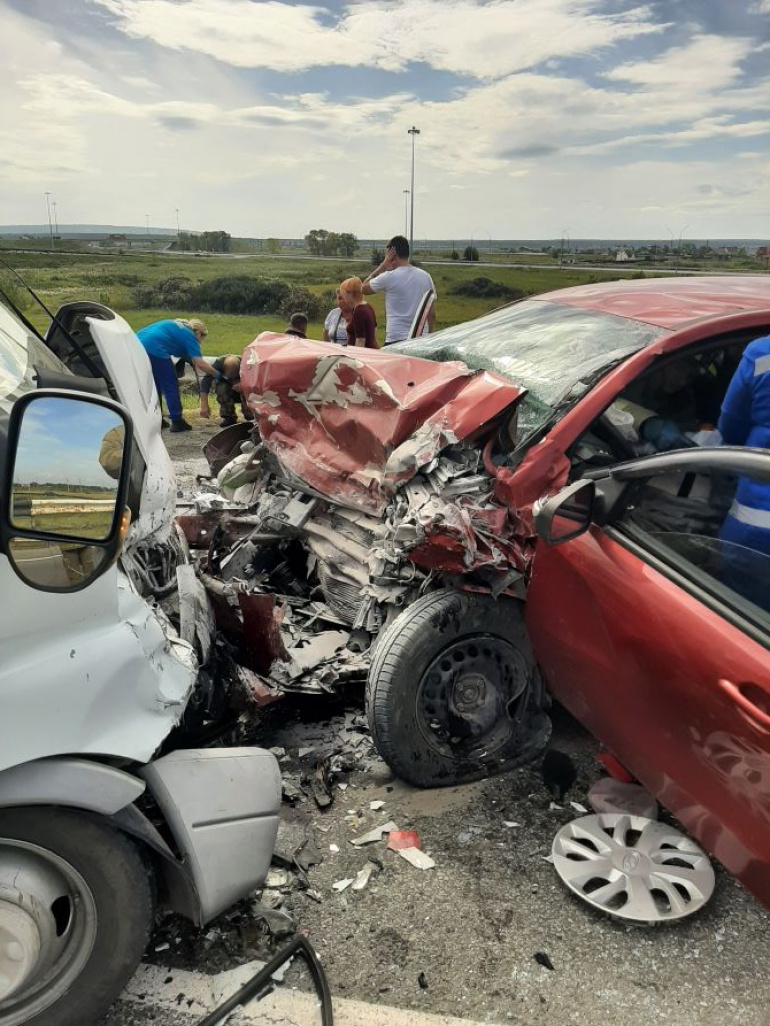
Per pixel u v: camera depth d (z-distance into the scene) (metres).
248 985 2.12
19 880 1.84
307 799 2.96
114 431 1.83
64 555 1.80
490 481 2.96
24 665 1.79
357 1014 2.07
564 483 2.93
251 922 2.36
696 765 2.18
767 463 2.04
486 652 3.04
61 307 2.86
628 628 2.35
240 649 3.05
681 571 2.27
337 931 2.35
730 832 2.10
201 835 2.04
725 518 2.19
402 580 3.15
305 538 3.94
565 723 3.41
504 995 2.13
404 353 4.27
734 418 2.83
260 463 4.41
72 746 1.83
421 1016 2.06
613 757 3.04
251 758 2.19
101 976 1.94
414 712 2.90
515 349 3.64
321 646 3.36
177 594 2.63
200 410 9.78
